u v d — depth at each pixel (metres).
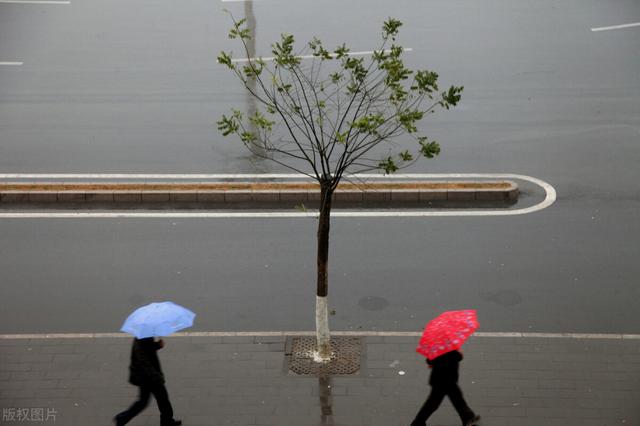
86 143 18.00
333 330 12.09
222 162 17.11
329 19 23.56
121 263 13.91
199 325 12.29
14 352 11.70
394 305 12.67
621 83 19.94
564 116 18.59
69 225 15.08
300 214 15.30
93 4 25.12
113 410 10.61
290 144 17.59
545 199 15.59
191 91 20.14
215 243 14.44
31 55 22.03
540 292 12.92
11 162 17.23
